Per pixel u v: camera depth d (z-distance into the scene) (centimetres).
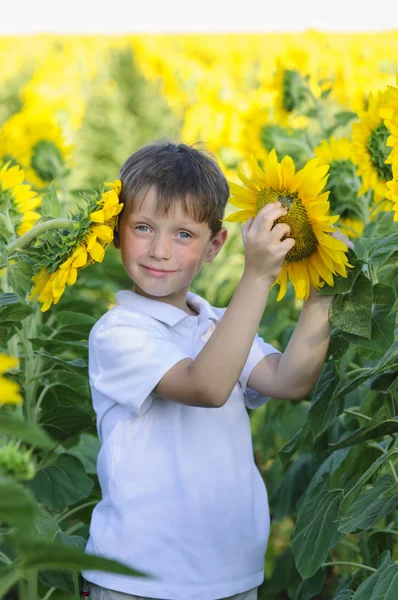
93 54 1253
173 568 205
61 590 263
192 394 195
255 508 219
